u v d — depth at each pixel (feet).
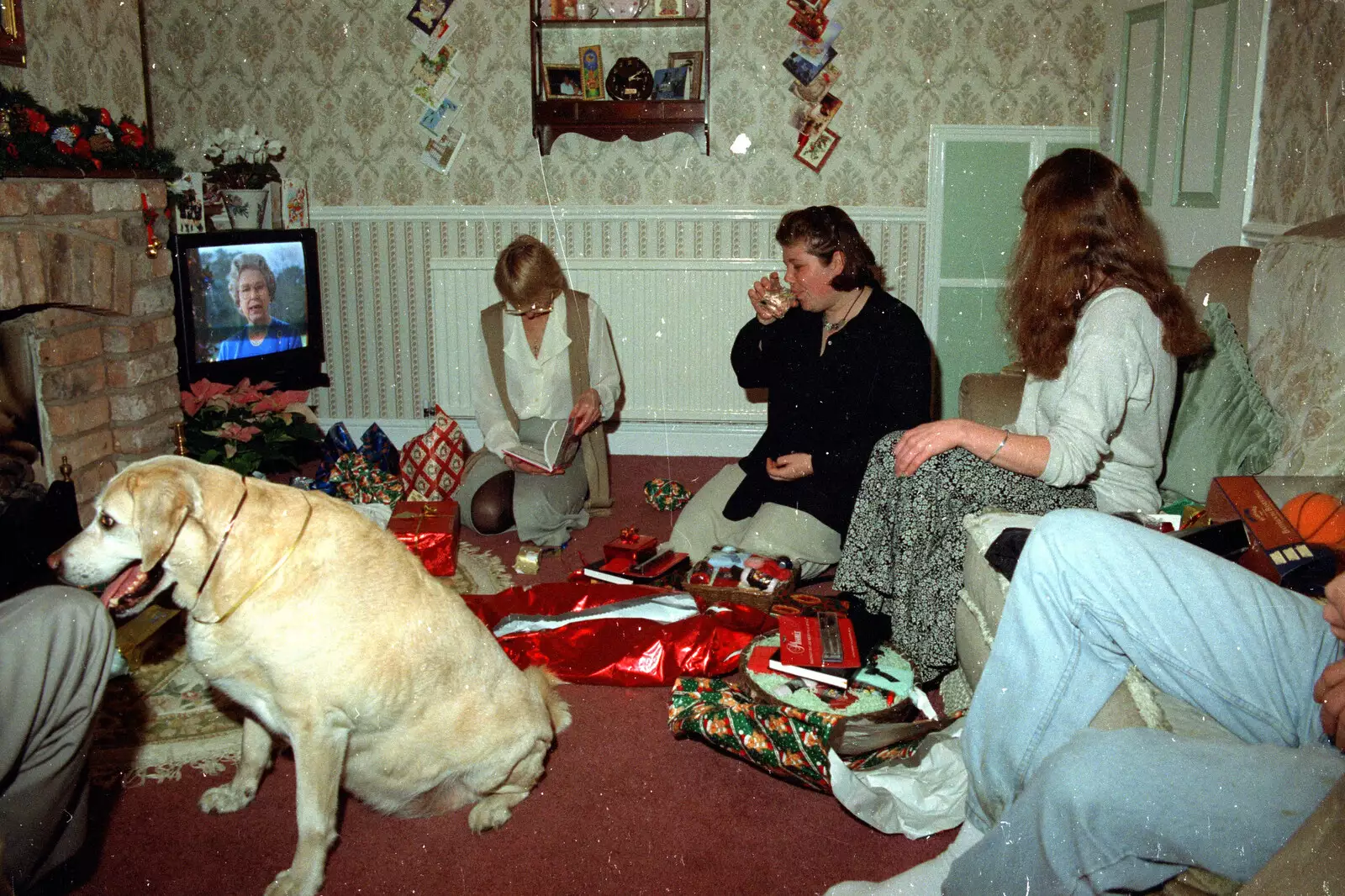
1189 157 10.73
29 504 7.25
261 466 11.81
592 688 7.19
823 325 8.66
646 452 13.94
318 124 13.37
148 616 7.41
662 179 13.25
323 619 4.58
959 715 5.90
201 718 6.63
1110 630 4.21
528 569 9.30
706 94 12.78
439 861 5.22
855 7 12.62
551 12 12.67
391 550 4.95
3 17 8.34
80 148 8.76
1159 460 6.26
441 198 13.50
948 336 13.50
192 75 13.37
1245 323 7.19
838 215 8.09
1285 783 3.48
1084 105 12.77
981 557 5.54
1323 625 4.16
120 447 9.86
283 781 5.94
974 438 5.83
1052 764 3.72
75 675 4.08
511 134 13.23
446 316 13.44
